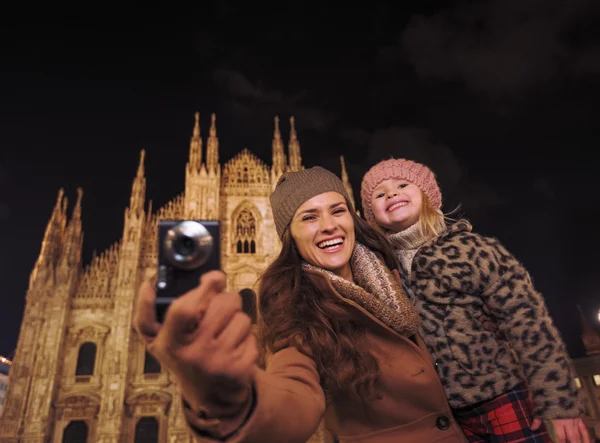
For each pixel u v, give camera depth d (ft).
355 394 8.20
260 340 8.89
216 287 3.82
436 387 8.30
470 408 9.81
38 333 108.47
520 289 10.44
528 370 9.75
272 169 140.97
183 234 4.46
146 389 106.63
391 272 10.92
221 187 135.03
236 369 3.61
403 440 8.09
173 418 102.53
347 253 9.74
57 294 114.21
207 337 3.51
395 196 13.29
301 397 5.33
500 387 9.63
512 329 10.16
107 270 121.60
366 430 8.42
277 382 5.30
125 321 111.14
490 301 10.55
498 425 9.46
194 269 4.39
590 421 105.09
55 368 105.60
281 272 9.73
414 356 8.42
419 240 12.73
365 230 11.41
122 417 102.32
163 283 4.33
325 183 10.36
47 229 121.80
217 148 138.00
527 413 9.57
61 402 104.27
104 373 106.42
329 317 8.50
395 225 13.38
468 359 9.82
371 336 8.44
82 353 111.55
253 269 122.21
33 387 102.94
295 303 8.64
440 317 10.39
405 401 8.20
